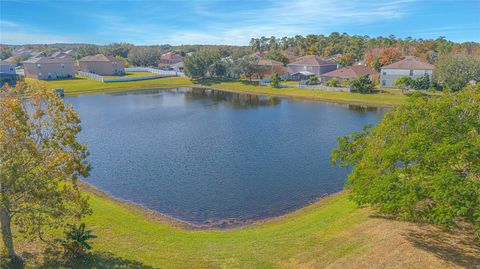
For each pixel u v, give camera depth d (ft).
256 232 69.77
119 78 347.97
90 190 91.61
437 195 46.16
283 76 355.77
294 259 55.47
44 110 49.83
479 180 46.52
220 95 288.30
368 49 454.40
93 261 53.06
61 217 54.44
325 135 152.05
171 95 287.89
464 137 50.42
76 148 51.01
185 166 112.06
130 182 99.19
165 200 88.02
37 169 48.03
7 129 45.42
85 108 223.92
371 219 66.49
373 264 51.85
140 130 163.22
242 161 116.88
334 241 59.98
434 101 59.36
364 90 262.06
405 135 58.08
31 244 55.98
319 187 95.30
